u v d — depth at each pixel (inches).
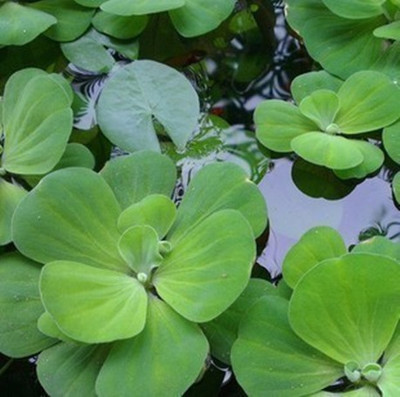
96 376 26.5
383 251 27.3
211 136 31.2
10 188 29.1
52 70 32.5
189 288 26.7
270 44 33.4
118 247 27.2
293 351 26.4
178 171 30.3
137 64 31.1
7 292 27.3
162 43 33.1
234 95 32.4
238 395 27.2
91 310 26.3
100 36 32.5
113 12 31.5
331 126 30.2
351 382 26.8
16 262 27.8
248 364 26.1
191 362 25.9
